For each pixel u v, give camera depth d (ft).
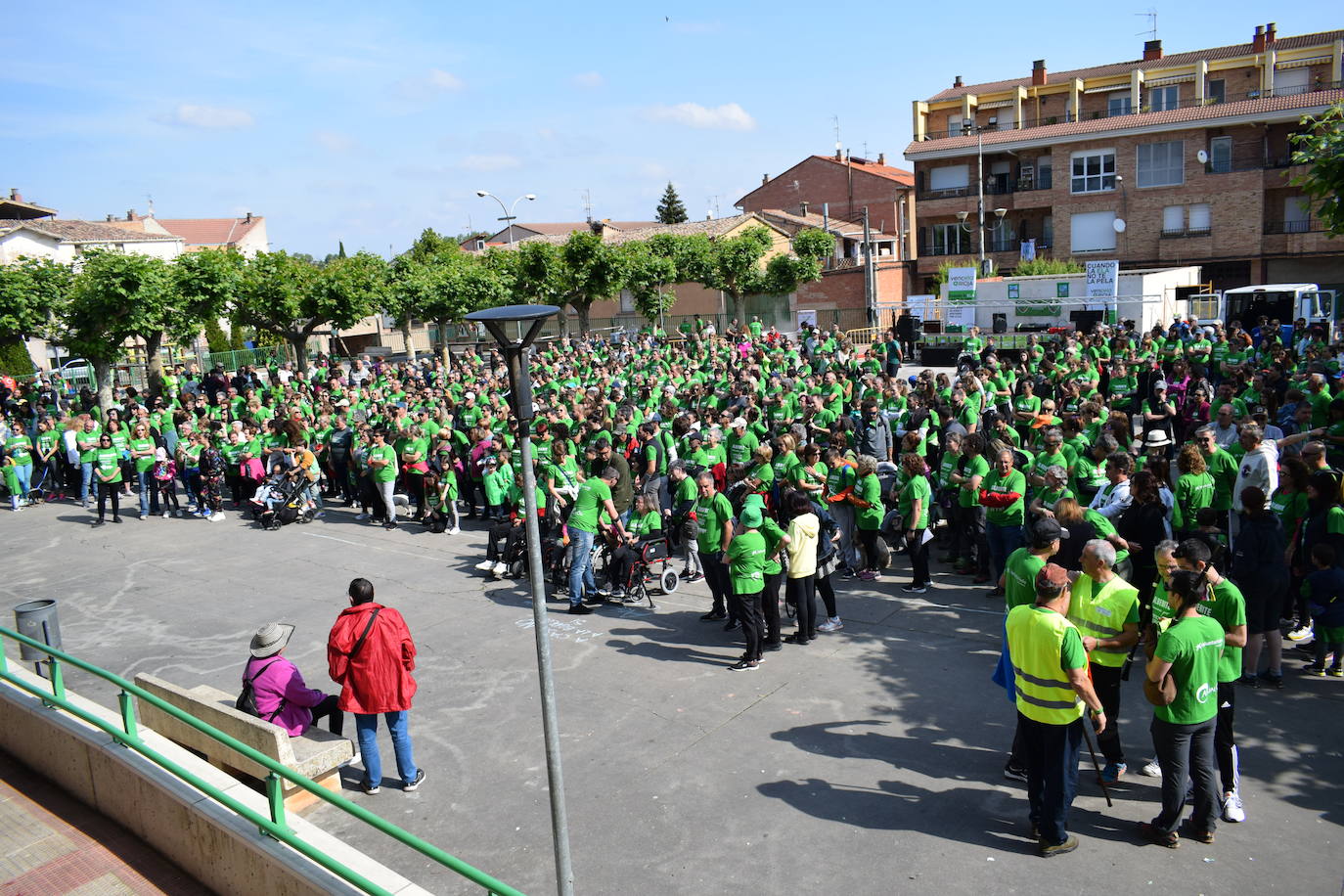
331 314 118.83
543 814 22.84
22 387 96.53
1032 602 22.48
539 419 52.60
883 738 25.31
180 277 103.19
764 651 31.94
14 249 155.02
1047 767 19.34
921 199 168.14
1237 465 32.30
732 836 21.21
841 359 78.84
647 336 121.70
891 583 37.91
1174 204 143.84
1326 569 25.95
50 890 20.95
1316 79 152.25
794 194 228.22
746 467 39.32
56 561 51.39
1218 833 20.06
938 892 18.72
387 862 21.38
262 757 18.33
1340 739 23.52
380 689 23.72
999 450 34.63
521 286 143.95
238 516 60.80
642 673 30.94
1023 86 175.42
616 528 38.40
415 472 54.49
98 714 26.00
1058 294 106.63
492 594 40.83
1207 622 19.07
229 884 20.20
